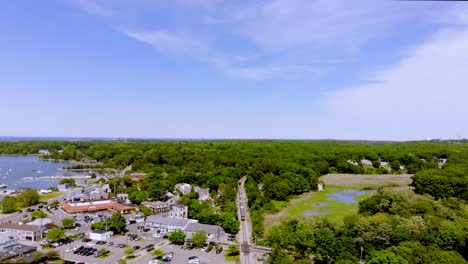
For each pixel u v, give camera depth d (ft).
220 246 402.93
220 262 352.49
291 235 368.27
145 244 408.87
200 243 404.36
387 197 522.06
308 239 355.97
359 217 411.13
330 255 339.77
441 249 341.62
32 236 415.03
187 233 447.01
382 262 301.63
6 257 335.06
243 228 485.97
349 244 346.95
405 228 371.97
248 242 420.77
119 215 465.47
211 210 529.86
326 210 596.70
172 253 376.89
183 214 542.57
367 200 536.01
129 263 345.10
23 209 596.29
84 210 572.92
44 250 378.73
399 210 471.62
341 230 376.07
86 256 363.76
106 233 431.02
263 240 414.00
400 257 300.81
